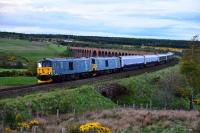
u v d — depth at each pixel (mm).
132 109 44750
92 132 29375
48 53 160375
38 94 44156
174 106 60875
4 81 63406
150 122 34906
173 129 31031
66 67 59875
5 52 147500
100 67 71625
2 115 35000
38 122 35375
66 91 47781
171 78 68125
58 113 41188
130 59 86938
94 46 197000
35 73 75938
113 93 57375
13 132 30266
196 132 29766
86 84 56219
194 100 65375
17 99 40344
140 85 65875
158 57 112312
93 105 47812
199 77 61812
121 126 33875
